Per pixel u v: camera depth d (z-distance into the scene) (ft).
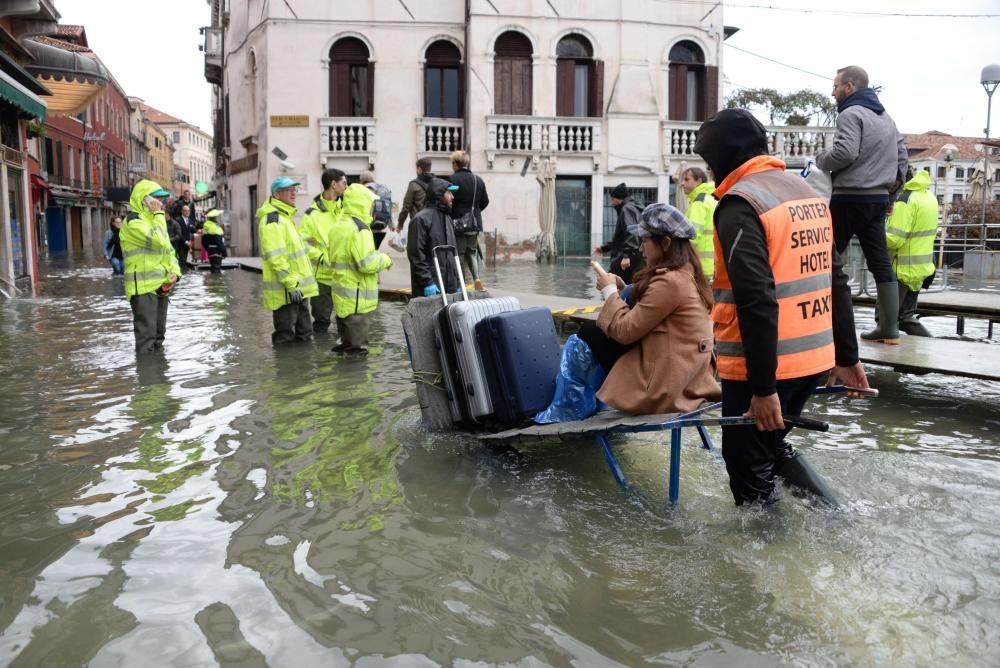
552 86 81.20
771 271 11.14
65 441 17.03
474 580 10.71
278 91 79.20
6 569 11.14
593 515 12.95
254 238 89.04
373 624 9.62
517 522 12.68
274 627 9.56
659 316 14.10
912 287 28.50
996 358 20.15
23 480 14.66
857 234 21.91
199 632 9.47
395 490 14.16
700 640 9.18
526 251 82.07
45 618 9.82
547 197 80.64
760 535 11.87
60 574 10.96
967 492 13.56
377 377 23.40
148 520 12.81
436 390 17.72
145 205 27.25
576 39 81.82
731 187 11.88
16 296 47.75
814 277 11.67
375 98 80.07
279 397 20.88
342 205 30.30
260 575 10.91
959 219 83.97
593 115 82.38
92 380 23.06
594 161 81.97
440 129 80.74
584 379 16.03
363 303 27.12
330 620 9.72
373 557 11.45
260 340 30.40
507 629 9.48
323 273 32.58
